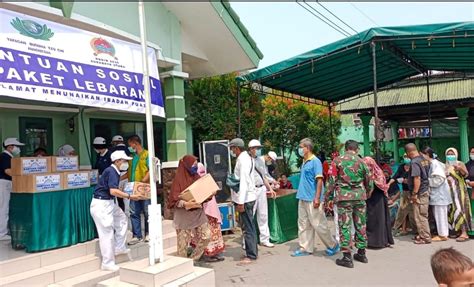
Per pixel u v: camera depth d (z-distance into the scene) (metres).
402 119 16.58
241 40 7.74
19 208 5.23
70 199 5.49
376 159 7.14
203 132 11.46
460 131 13.51
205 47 7.89
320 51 7.80
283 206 7.46
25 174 5.20
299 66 8.13
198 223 5.41
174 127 7.14
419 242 6.76
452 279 2.15
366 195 5.81
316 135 15.58
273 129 15.20
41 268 4.89
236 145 6.20
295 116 15.38
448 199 6.89
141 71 6.20
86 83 5.36
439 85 14.09
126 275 4.31
